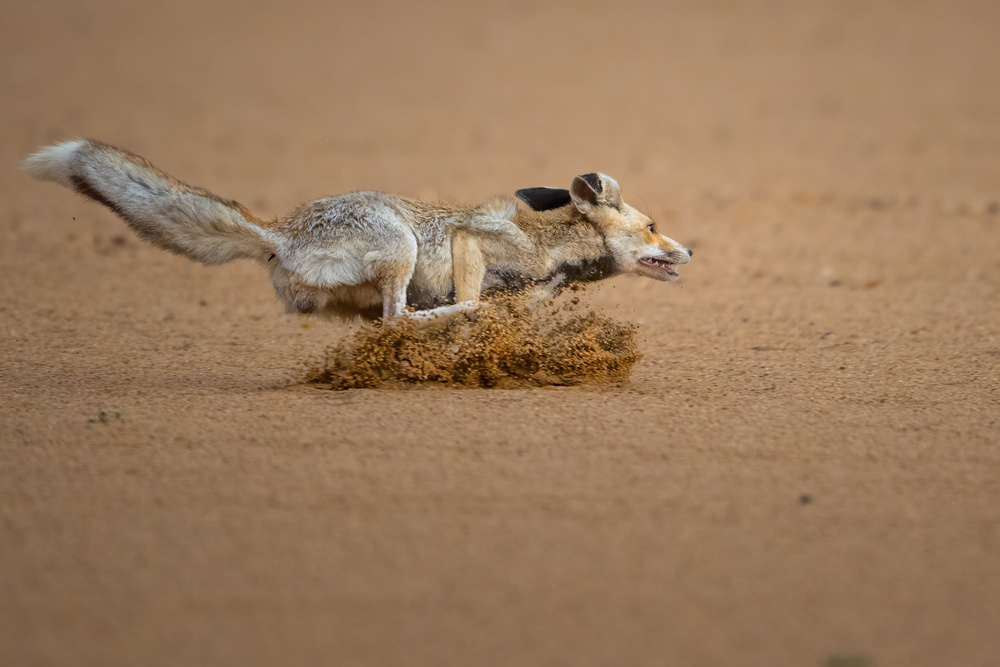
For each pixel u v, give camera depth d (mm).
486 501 21172
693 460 23500
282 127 115000
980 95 139875
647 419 26219
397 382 29547
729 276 50812
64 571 18328
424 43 183750
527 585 18094
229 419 25781
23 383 29328
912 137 112625
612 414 26547
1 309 40500
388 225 28219
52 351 34000
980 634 16891
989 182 86938
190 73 151750
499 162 95375
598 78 155375
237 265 52500
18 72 144625
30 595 17578
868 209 72812
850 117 125688
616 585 18141
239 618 17047
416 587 17984
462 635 16688
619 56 173375
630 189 81562
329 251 28125
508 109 131250
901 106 132625
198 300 44094
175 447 23859
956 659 16234
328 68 160375
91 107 122625
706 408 27375
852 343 36375
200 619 16984
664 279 31797
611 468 22922
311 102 133125
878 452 24234
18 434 24594
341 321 31375
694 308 43125
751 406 27703
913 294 46062
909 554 19312
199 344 35875
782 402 28188
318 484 21875
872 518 20703
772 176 89750
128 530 19797
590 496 21469
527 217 30391
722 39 188250
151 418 25859
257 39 183375
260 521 20234
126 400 27500
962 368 32344
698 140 111125
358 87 145500
